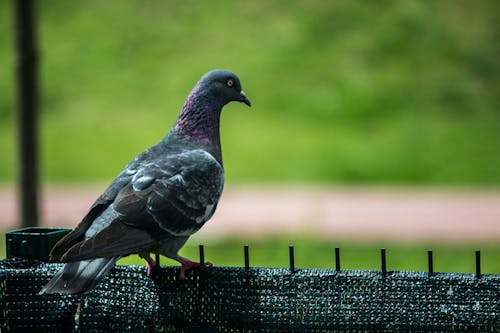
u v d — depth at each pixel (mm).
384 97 22047
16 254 4645
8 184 17406
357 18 25672
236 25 25875
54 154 19203
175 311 4316
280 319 4152
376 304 4059
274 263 10266
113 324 4422
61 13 27625
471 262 10430
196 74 23656
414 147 19203
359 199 15508
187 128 5512
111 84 23859
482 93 22844
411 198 15648
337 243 11578
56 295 4457
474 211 14359
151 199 4789
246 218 13719
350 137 19891
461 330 3977
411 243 11828
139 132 20641
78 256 4266
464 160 18500
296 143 19250
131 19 26906
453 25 25750
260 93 22203
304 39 24734
